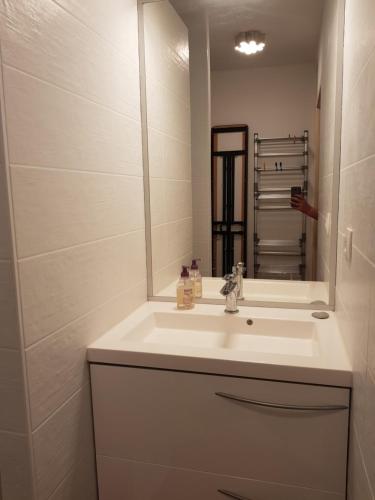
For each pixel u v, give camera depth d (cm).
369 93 81
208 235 164
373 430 73
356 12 100
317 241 152
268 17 146
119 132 130
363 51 89
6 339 85
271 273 158
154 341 141
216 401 108
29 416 88
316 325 132
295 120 149
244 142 155
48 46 91
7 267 82
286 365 101
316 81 144
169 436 113
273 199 155
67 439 105
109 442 118
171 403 111
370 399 76
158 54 157
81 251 108
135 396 113
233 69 152
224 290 147
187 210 166
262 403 104
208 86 155
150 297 162
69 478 106
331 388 100
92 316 117
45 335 93
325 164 144
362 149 89
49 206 93
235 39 150
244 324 143
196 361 107
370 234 78
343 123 125
